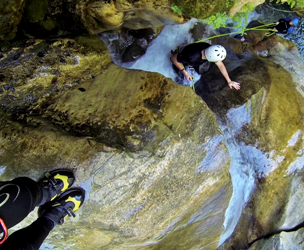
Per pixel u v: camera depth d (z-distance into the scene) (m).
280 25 4.60
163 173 2.72
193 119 2.90
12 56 2.33
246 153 4.02
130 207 2.70
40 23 2.54
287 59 4.45
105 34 3.15
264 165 4.04
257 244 4.25
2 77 2.33
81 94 2.72
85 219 2.65
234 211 4.14
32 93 2.54
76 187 2.56
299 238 4.29
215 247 4.11
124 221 2.71
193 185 2.92
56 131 2.52
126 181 2.62
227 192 3.37
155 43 3.62
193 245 3.71
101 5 2.45
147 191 2.71
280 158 3.98
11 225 1.74
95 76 2.82
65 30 2.71
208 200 3.17
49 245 3.08
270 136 3.92
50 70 2.49
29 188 2.02
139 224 2.76
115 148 2.57
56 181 2.35
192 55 3.52
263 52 4.55
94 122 2.65
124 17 2.68
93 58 2.68
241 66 4.08
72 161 2.52
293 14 4.80
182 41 3.86
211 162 2.96
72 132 2.58
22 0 2.27
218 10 2.54
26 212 1.88
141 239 2.85
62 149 2.51
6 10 2.17
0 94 2.40
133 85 2.84
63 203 2.42
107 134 2.63
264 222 4.26
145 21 2.92
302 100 3.98
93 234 2.83
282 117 3.91
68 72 2.60
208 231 3.71
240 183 4.09
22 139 2.45
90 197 2.59
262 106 3.90
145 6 2.48
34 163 2.47
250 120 3.88
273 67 4.16
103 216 2.65
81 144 2.54
